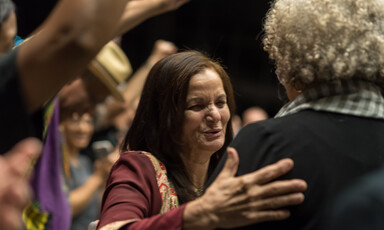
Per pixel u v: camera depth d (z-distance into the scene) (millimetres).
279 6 1895
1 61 1316
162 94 2488
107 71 4020
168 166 2432
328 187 1608
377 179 1219
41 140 1441
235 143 1790
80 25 1285
